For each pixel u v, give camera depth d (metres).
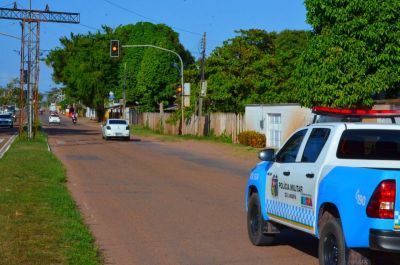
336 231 8.21
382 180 7.42
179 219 14.37
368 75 27.12
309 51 28.17
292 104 41.59
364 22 26.39
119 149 41.06
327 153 9.04
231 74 57.81
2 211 13.58
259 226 11.28
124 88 95.31
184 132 64.38
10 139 51.41
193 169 27.92
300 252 10.97
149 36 98.44
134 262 10.09
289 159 10.42
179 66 86.88
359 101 27.58
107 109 120.88
